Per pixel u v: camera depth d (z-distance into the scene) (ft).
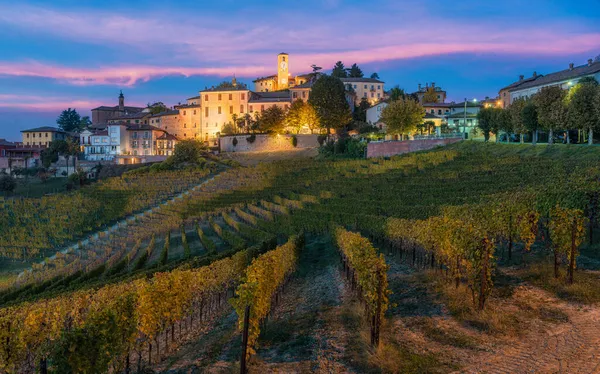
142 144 514.27
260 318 69.56
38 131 618.44
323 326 66.54
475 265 62.28
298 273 116.78
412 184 210.79
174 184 356.18
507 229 87.20
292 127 463.01
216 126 523.29
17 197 385.09
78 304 80.53
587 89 215.31
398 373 48.03
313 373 51.60
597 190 102.68
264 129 446.60
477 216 103.09
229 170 365.81
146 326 65.77
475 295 66.90
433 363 49.01
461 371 46.70
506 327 55.47
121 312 58.54
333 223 152.56
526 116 253.03
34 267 195.42
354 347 56.39
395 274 91.66
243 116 511.40
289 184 282.77
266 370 54.44
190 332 81.25
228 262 100.99
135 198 320.29
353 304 75.31
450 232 73.82
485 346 51.49
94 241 238.68
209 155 440.86
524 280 71.67
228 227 213.66
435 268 90.53
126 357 60.90
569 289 64.39
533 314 58.49
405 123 337.52
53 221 276.21
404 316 63.82
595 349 47.37
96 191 355.56
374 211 167.73
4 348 60.64
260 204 252.62
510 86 402.11
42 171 489.26
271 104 510.58
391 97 463.01
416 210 138.92
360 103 544.62
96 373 50.93
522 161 211.61
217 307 97.14
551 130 236.84
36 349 67.97
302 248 144.56
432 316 62.18
